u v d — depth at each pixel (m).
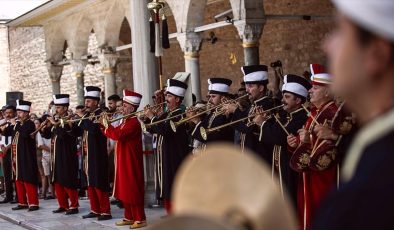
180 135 14.58
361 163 2.13
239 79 36.22
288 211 2.22
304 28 31.50
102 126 16.41
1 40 58.16
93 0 36.19
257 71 11.28
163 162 14.62
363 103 2.18
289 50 32.41
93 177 16.83
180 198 2.29
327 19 28.77
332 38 2.26
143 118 15.30
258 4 25.58
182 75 15.94
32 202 20.00
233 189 2.25
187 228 2.01
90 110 17.59
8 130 22.69
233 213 2.22
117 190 15.34
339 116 8.75
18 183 20.50
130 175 15.18
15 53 57.62
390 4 2.00
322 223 2.08
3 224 18.27
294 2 31.39
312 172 9.33
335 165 9.12
